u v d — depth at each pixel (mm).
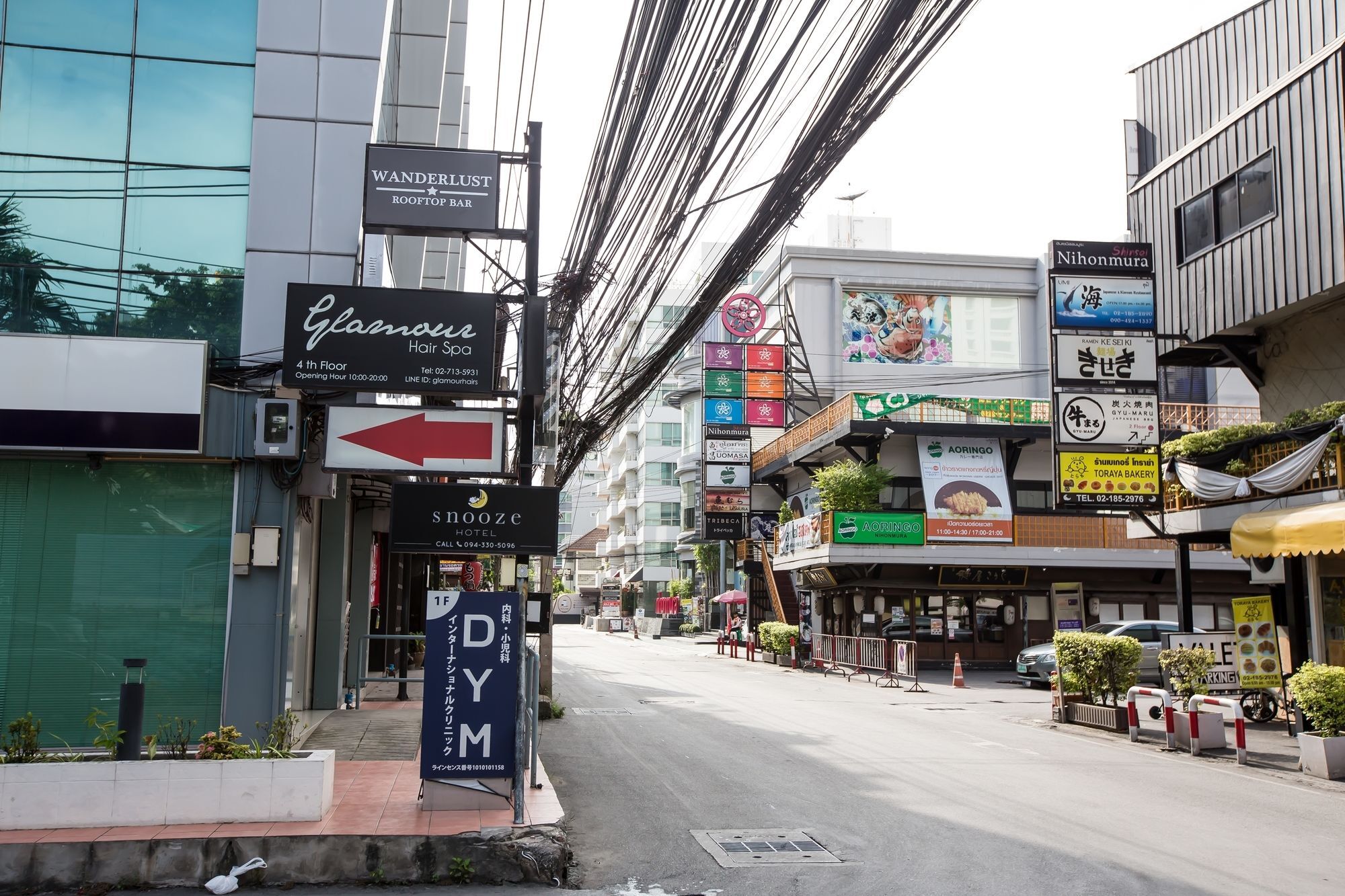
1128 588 30078
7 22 11164
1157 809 9562
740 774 11406
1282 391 16984
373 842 7254
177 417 10461
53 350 10391
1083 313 18016
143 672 9750
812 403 39094
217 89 11414
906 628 29750
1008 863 7566
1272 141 15750
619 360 13648
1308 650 15391
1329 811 9531
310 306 10117
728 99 6203
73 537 10562
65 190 11047
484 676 8383
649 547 71000
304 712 14383
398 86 17734
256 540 10562
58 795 7480
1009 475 30594
